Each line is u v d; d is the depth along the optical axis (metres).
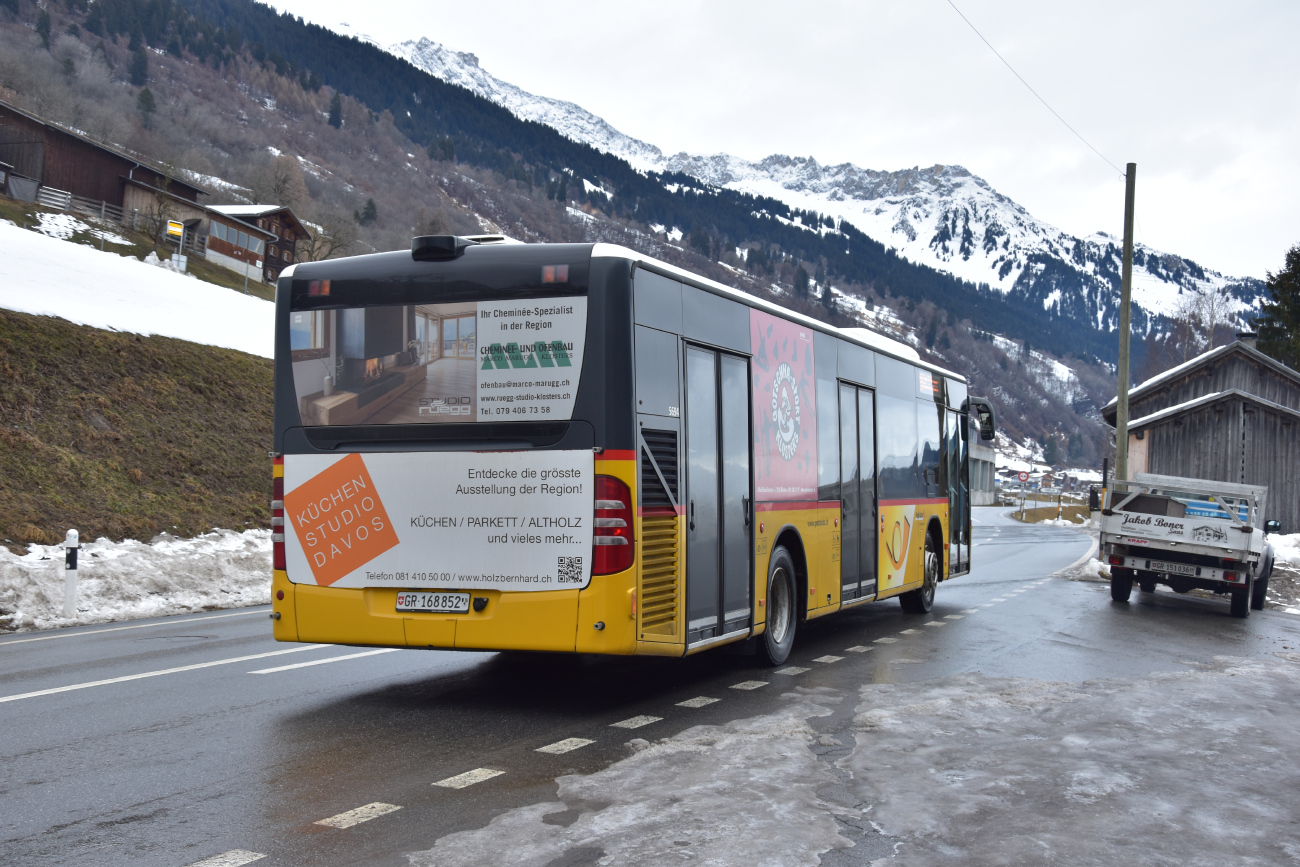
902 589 13.87
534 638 7.45
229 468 23.30
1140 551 17.03
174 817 5.08
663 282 8.01
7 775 5.79
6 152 64.50
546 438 7.50
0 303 24.34
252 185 125.19
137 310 29.88
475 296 7.73
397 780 5.79
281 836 4.81
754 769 6.14
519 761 6.26
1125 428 23.94
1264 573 17.78
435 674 9.27
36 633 12.09
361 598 7.91
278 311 8.25
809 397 10.90
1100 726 7.64
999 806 5.58
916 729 7.37
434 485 7.74
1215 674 10.23
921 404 14.94
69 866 4.39
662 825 5.07
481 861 4.52
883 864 4.63
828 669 9.95
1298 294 67.88
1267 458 35.88
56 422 21.03
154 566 15.88
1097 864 4.74
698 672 9.68
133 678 8.84
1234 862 4.83
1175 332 84.31
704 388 8.59
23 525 16.59
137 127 129.12
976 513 76.69
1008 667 10.22
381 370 7.94
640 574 7.48
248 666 9.53
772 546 9.82
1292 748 7.12
